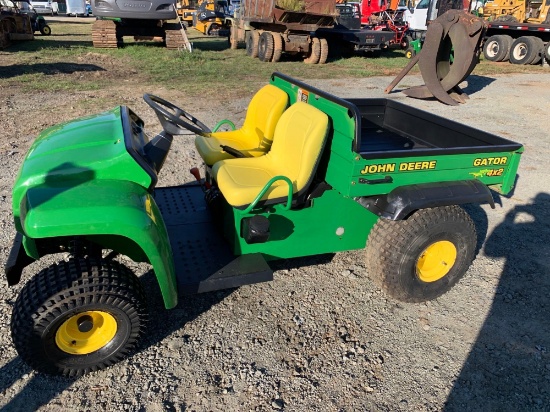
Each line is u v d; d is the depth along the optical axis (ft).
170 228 11.66
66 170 8.74
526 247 14.42
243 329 10.44
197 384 8.96
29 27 56.65
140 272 12.00
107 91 30.66
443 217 10.68
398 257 10.64
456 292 12.15
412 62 33.94
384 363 9.72
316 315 11.02
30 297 8.14
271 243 11.00
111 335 8.95
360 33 52.75
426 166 10.30
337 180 10.46
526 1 59.31
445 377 9.45
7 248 12.75
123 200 8.31
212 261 10.38
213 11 75.66
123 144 9.23
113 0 47.24
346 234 11.73
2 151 19.29
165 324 10.46
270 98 13.83
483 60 59.06
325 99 11.02
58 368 8.67
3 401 8.38
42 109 25.59
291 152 11.41
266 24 48.96
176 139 21.98
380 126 15.66
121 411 8.32
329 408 8.61
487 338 10.56
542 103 34.27
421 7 63.62
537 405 8.87
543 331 10.84
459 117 29.35
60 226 7.70
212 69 41.22
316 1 46.52
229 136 14.70
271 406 8.57
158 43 57.11
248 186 10.46
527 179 19.76
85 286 8.29
